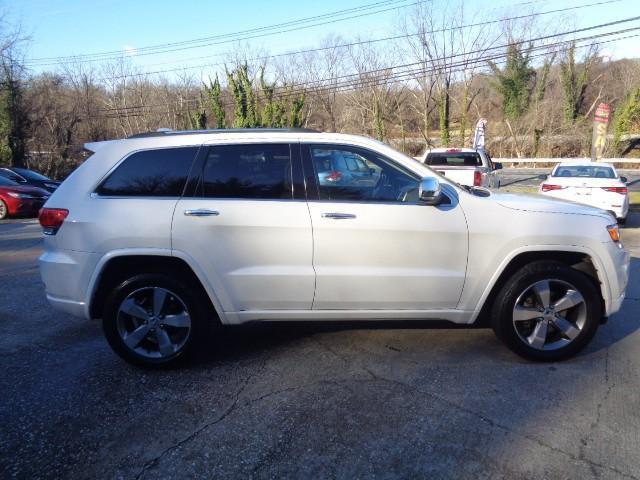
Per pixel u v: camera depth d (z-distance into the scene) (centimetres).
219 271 371
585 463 265
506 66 4297
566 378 362
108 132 4159
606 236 376
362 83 3934
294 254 370
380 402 330
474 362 391
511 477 255
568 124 4297
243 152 379
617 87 4619
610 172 1178
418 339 438
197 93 4631
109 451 281
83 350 426
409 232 367
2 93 2966
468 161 1321
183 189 375
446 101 4091
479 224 371
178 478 258
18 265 767
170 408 327
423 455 273
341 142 382
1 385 362
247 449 281
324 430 298
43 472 263
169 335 385
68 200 378
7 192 1399
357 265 371
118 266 383
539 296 379
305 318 385
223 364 394
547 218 373
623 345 422
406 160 382
